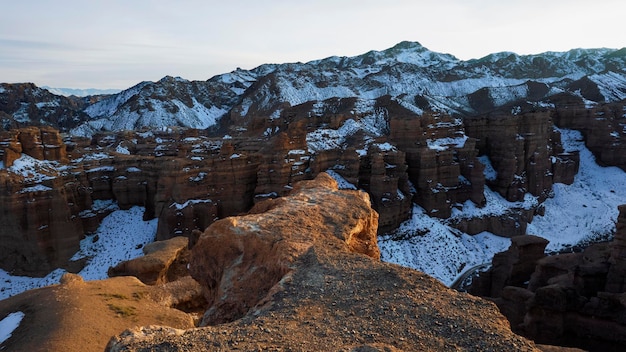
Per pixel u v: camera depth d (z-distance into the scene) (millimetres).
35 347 20469
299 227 19422
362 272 15070
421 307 12539
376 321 11898
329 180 29125
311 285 14234
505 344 10680
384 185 62375
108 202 64562
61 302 25156
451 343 10844
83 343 21078
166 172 57625
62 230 53500
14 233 51906
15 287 50125
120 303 26266
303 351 10344
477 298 13211
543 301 33344
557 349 20062
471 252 65000
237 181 59688
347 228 20000
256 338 11031
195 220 56438
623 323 30516
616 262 34688
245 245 18266
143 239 58875
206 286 19266
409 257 58688
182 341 10867
